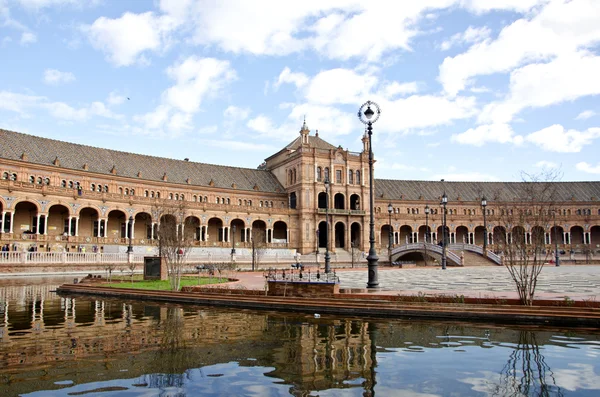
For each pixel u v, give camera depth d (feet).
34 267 168.14
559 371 36.19
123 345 46.19
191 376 35.17
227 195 323.16
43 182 238.07
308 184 329.11
